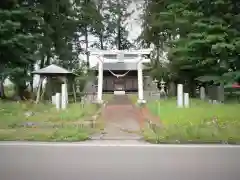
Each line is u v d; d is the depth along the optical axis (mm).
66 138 12820
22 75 27250
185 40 29609
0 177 7445
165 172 7918
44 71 26016
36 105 22188
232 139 12461
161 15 32719
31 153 10227
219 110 19281
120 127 15992
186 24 30078
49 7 31562
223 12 27844
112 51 28781
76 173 7801
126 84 45875
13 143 12102
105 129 15500
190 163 8930
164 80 36469
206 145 11789
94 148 11172
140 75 28688
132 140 13000
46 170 8086
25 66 28734
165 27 35156
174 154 10141
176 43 30875
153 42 39250
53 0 31531
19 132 13508
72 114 18219
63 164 8742
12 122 15633
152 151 10625
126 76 45906
